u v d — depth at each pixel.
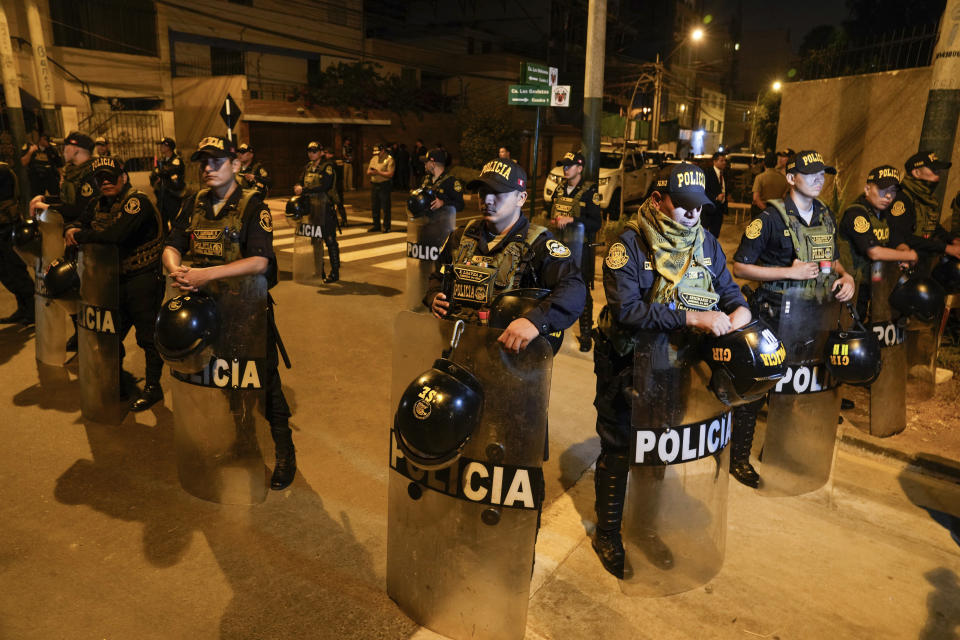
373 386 5.27
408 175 23.78
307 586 2.90
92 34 18.98
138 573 2.96
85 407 4.25
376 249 11.49
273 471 3.85
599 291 8.66
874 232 4.20
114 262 3.95
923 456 4.15
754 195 9.31
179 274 3.20
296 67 25.84
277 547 3.18
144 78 20.56
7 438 4.21
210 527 3.33
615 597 2.88
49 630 2.60
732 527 3.44
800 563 3.16
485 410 2.34
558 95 9.18
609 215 16.30
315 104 21.83
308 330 6.71
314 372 5.55
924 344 4.92
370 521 3.42
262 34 24.11
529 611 2.78
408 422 2.19
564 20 36.59
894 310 4.25
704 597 2.90
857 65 8.32
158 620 2.67
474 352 2.33
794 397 3.67
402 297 8.14
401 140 25.23
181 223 3.58
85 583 2.89
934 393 5.10
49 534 3.24
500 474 2.36
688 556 2.92
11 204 6.31
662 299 2.71
